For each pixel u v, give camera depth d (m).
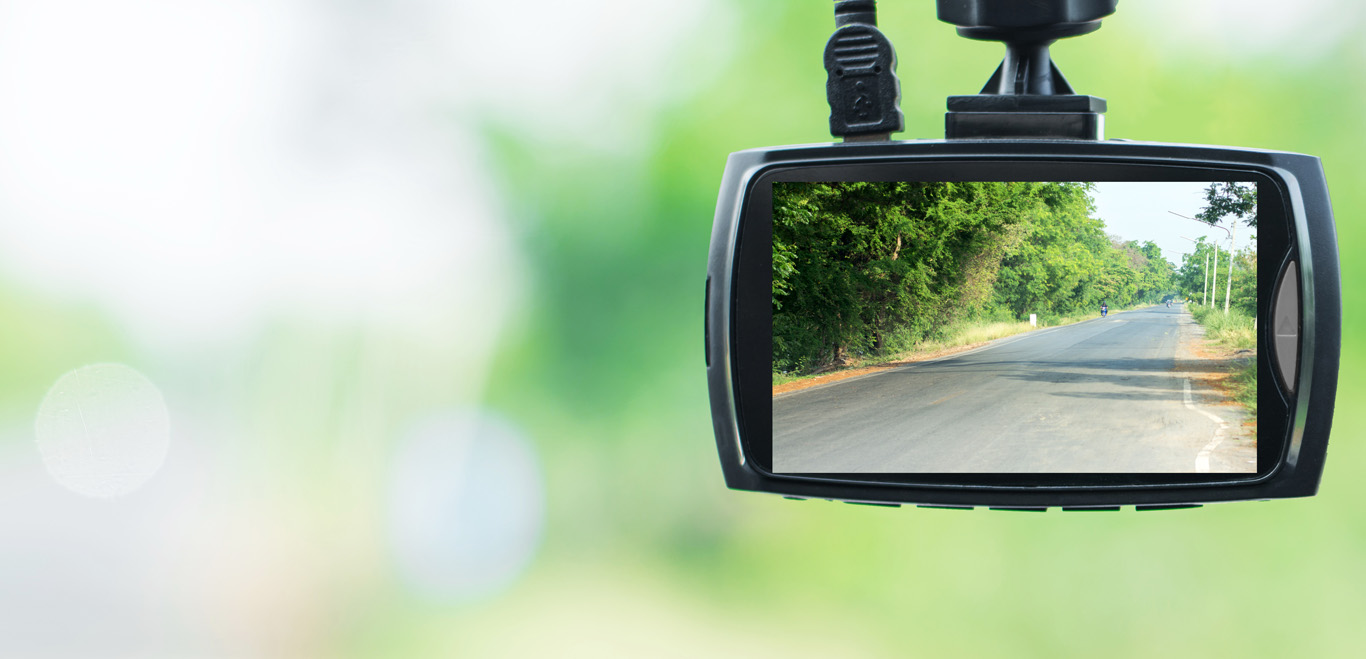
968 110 1.33
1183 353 1.35
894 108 1.32
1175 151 1.30
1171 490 1.28
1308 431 1.26
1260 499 1.28
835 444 1.32
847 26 1.33
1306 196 1.28
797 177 1.33
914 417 1.45
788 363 1.34
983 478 1.29
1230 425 1.31
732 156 1.37
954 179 1.30
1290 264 1.28
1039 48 1.42
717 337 1.34
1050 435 1.32
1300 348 1.27
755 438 1.32
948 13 1.43
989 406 1.56
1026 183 1.42
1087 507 1.28
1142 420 1.34
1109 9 1.38
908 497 1.29
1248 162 1.31
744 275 1.34
